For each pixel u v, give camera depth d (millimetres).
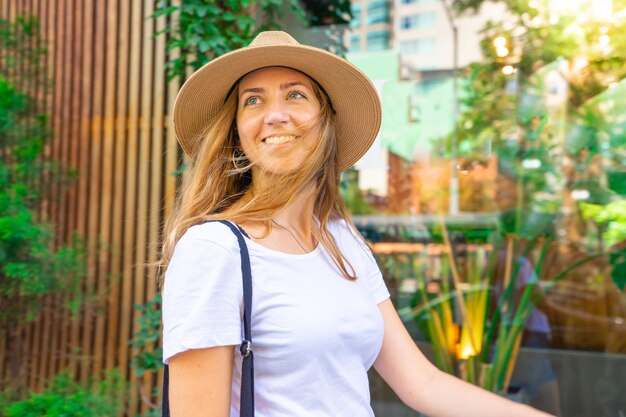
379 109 1320
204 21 2674
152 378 2869
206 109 1289
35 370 2912
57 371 2918
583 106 3164
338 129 1373
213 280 956
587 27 3199
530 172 3221
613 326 3070
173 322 953
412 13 3525
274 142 1184
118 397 2467
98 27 3035
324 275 1088
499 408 1241
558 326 3100
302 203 1192
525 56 3344
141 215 2961
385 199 3471
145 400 2748
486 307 2865
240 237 1011
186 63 2805
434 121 3504
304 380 993
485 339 2818
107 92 3023
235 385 1016
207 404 936
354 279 1156
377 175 3508
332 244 1180
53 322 2936
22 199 2461
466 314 2859
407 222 3377
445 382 1265
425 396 1258
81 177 3016
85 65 3045
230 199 1246
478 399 1252
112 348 2922
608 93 3115
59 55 3057
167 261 1135
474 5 3438
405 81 3555
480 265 3053
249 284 983
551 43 3268
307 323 1000
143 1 2998
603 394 2936
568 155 3178
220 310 950
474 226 3225
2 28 2752
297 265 1053
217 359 946
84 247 2832
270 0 2742
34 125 2693
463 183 3361
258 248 1024
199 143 1308
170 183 2914
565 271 3090
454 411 1249
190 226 1114
